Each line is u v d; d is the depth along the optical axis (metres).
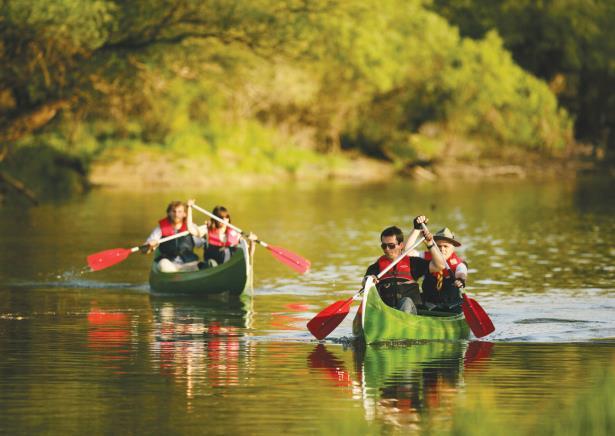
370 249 62.03
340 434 22.34
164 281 44.62
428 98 158.00
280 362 29.78
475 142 167.50
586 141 183.62
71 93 89.56
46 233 70.62
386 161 164.75
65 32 74.06
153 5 82.19
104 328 35.59
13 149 108.38
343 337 33.88
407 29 147.12
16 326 35.97
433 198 110.94
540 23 176.75
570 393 26.03
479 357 30.50
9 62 81.56
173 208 45.78
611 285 46.28
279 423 23.22
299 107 150.12
